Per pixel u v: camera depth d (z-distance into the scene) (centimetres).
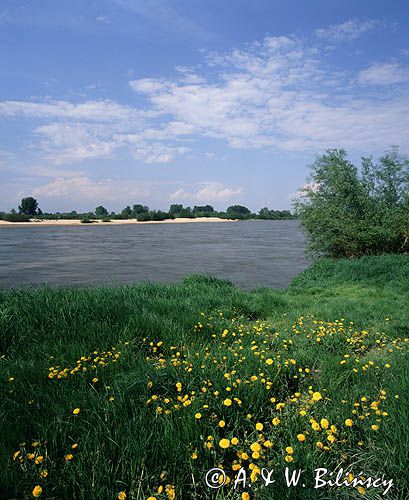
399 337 577
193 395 321
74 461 243
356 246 1565
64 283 1373
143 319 559
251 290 1134
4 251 2844
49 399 314
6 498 214
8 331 509
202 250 2873
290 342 519
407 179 1569
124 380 354
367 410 303
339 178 1598
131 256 2433
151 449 251
